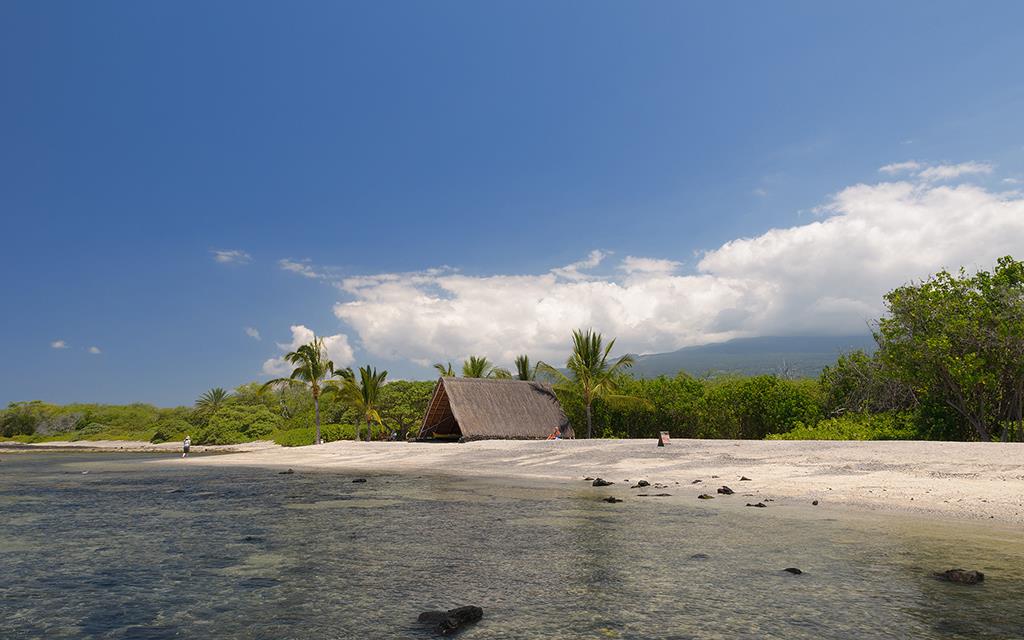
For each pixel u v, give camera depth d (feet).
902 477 53.98
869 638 17.97
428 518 44.09
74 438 343.87
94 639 19.76
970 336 86.22
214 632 20.18
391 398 234.99
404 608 22.24
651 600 22.36
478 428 137.08
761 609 20.95
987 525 36.50
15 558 32.86
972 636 18.01
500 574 26.91
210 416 303.07
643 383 167.22
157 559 32.09
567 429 149.69
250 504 55.88
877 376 106.01
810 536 33.78
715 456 77.71
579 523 39.96
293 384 181.57
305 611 22.16
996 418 91.76
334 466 113.50
